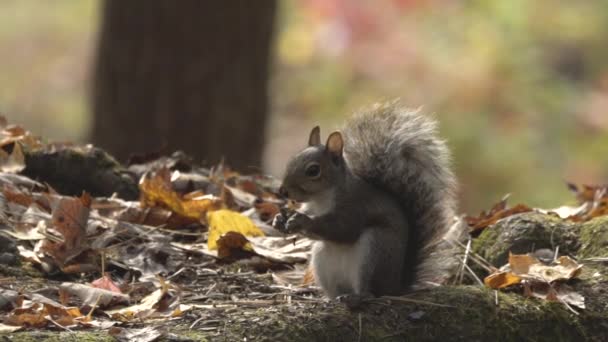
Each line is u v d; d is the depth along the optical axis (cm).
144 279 916
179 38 1675
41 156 1108
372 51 2752
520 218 1013
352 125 927
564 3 2903
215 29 1680
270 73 1758
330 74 2775
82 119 3138
